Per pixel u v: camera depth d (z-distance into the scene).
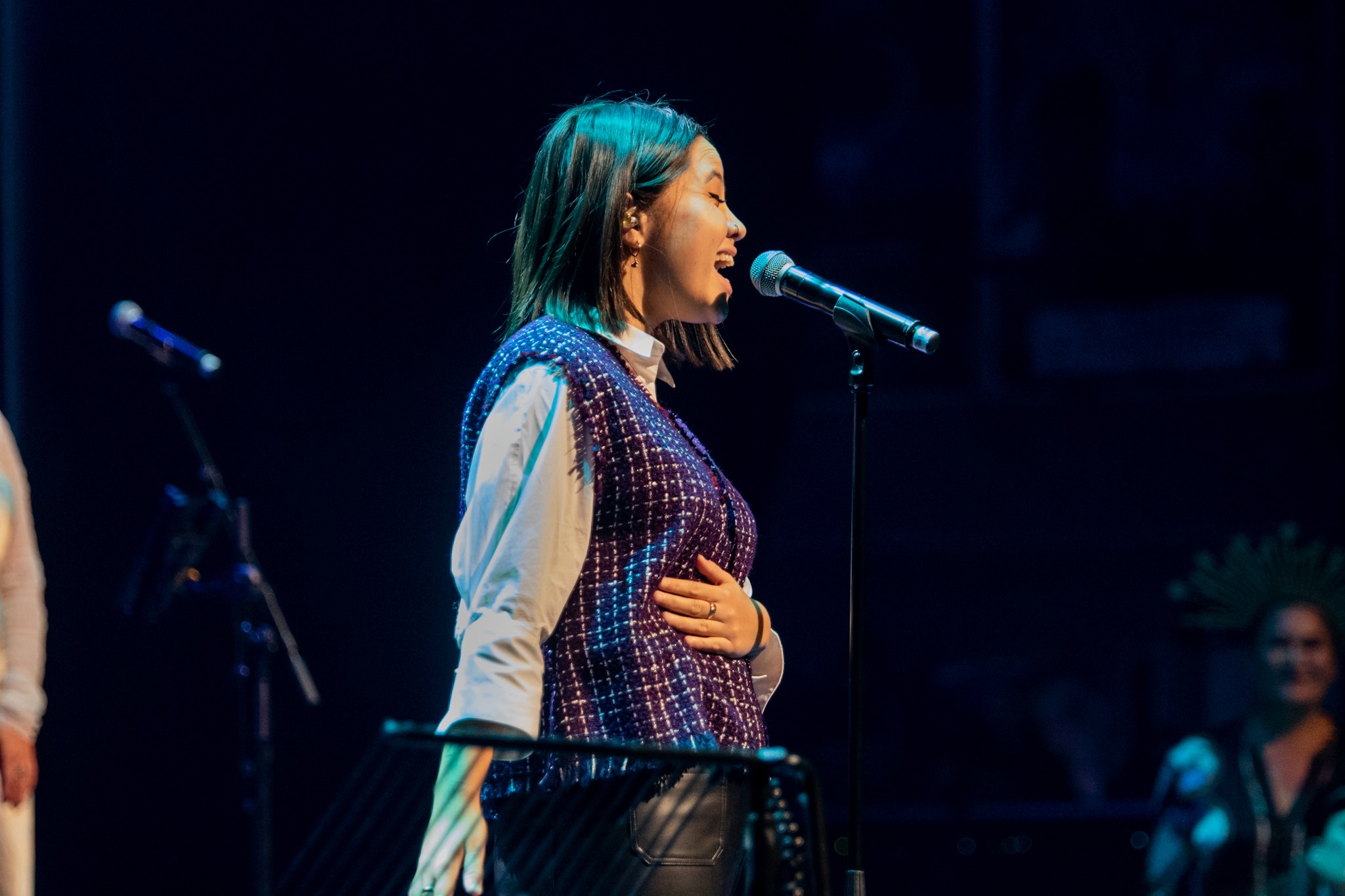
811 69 10.99
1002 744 20.62
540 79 10.01
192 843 9.88
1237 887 8.77
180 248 9.88
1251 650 9.12
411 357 10.12
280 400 10.06
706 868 3.69
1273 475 22.03
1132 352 22.67
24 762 6.62
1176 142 22.67
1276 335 22.38
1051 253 22.91
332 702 10.20
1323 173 22.25
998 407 22.69
